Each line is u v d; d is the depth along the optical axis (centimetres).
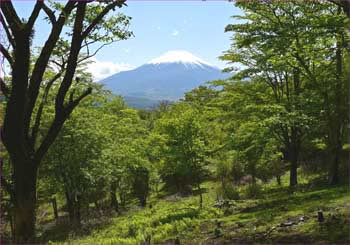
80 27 969
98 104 2866
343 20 1476
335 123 1898
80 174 2320
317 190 1697
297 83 2195
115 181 3166
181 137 2244
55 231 2195
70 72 971
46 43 920
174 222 1445
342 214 963
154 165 3469
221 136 2625
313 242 766
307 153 3053
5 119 871
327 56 1841
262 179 2966
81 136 2320
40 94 1972
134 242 1228
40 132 2023
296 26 1612
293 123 1914
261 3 1798
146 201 3675
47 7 941
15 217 915
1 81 938
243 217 1287
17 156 895
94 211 3269
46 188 2508
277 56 1875
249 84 2303
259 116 2177
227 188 2400
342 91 1800
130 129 3525
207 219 1416
